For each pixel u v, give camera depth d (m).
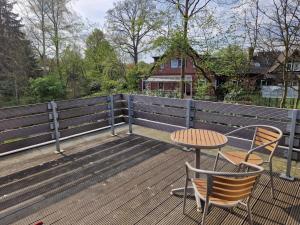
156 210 2.18
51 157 3.46
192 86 13.46
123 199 2.37
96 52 18.38
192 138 2.34
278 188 2.53
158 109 4.12
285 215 2.09
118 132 4.67
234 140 3.24
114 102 4.50
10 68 17.36
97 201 2.34
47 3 17.09
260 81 9.91
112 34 16.97
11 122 3.16
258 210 2.16
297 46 6.91
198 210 2.16
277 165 3.07
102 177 2.84
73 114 3.85
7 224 2.02
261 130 2.53
